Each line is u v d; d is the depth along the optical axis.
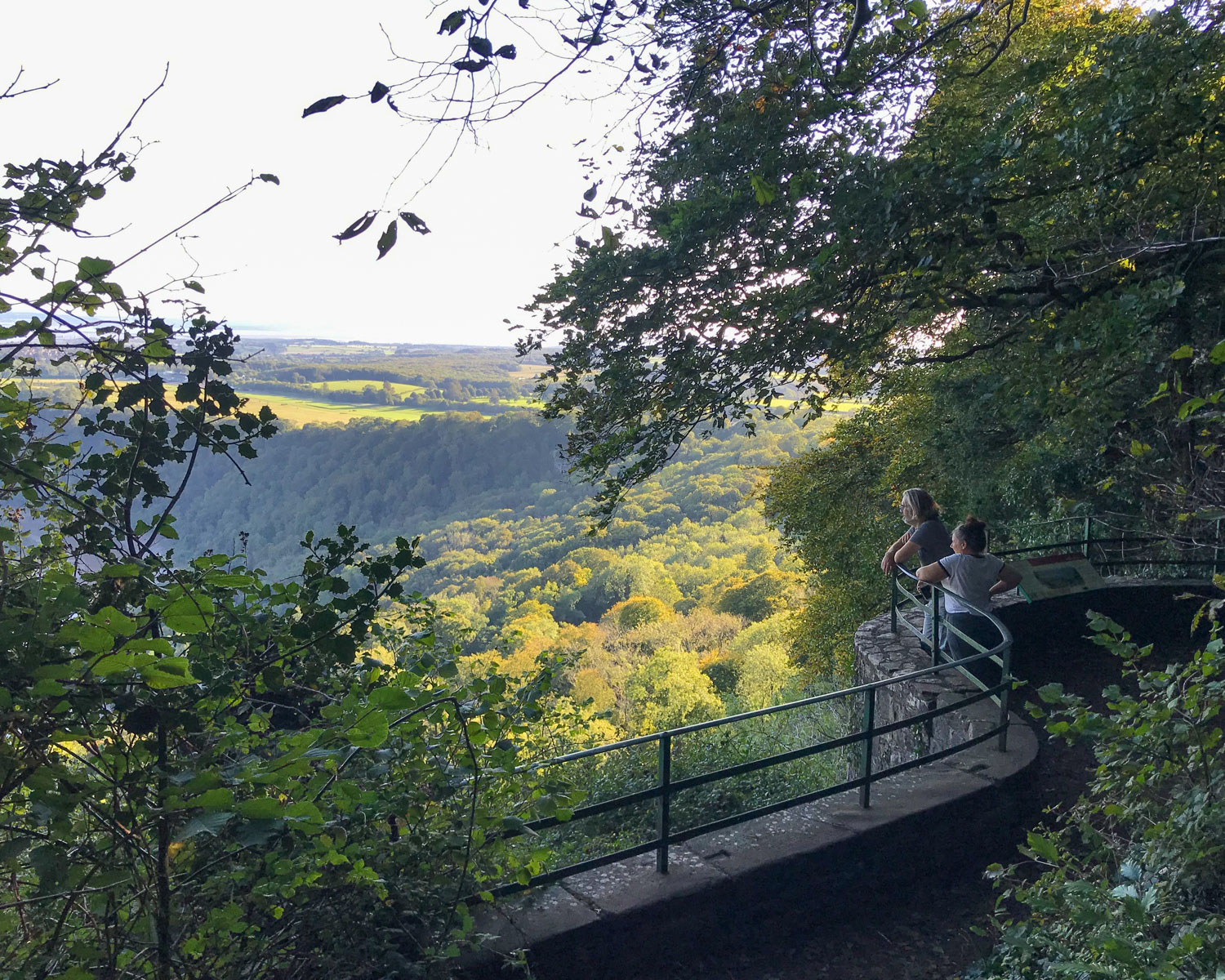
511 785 3.19
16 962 1.99
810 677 19.53
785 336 6.08
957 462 13.22
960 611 6.34
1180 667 3.43
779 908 4.29
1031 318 6.50
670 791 4.10
